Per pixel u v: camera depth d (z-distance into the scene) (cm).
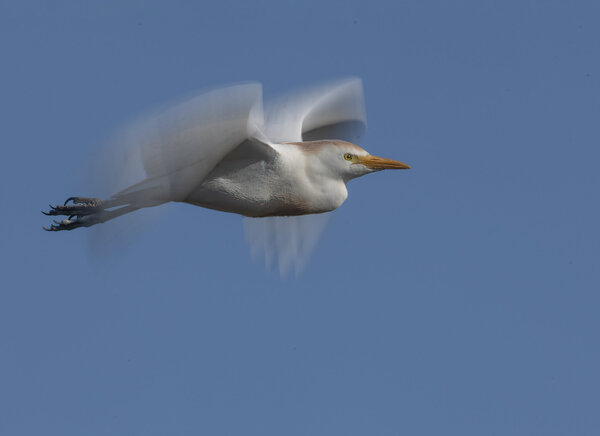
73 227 1323
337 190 1351
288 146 1316
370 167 1359
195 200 1288
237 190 1284
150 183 1162
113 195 1163
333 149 1341
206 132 1146
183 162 1152
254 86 1172
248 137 1202
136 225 1199
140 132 1116
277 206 1325
